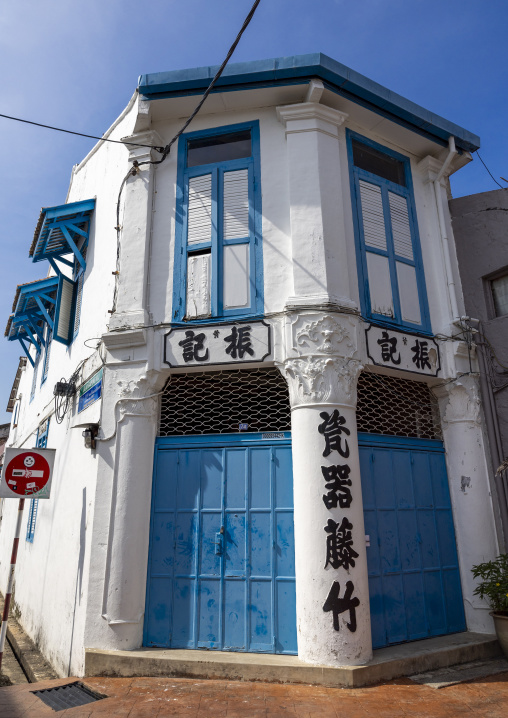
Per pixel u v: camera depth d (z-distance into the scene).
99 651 5.27
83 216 8.73
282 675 4.88
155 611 5.63
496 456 6.62
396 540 6.13
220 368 6.10
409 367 6.50
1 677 7.07
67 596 6.39
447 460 6.86
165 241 6.72
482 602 6.24
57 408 9.02
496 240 7.30
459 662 5.51
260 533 5.70
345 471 5.45
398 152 7.59
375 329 6.34
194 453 6.09
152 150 7.01
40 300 10.31
